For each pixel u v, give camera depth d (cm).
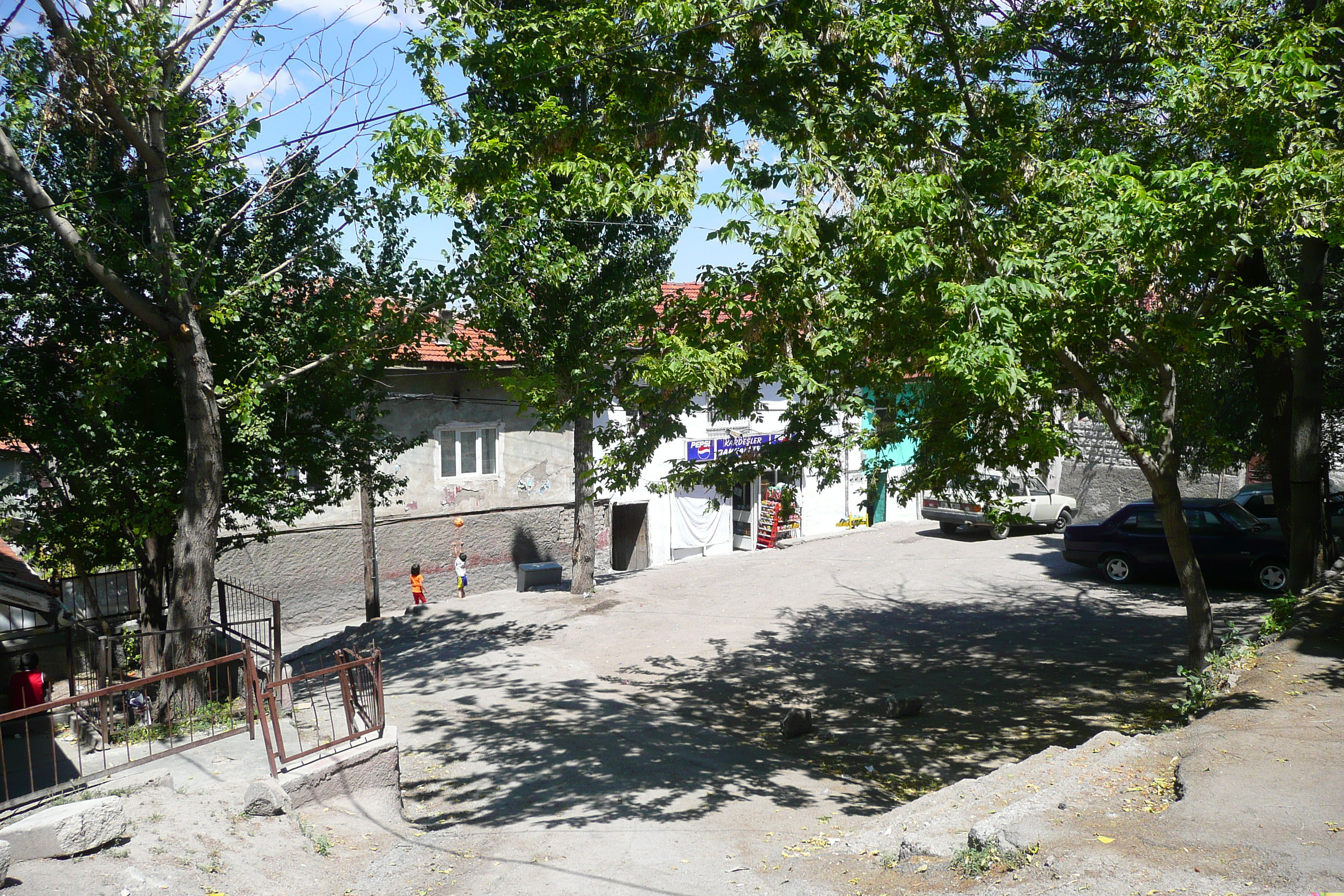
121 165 1309
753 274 898
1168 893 483
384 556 2464
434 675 1584
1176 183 824
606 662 1622
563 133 1070
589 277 1894
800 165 909
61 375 1316
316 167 1373
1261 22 1066
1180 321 895
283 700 1177
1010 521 1203
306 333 1383
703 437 3006
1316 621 1109
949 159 1026
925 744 1127
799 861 696
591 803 916
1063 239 890
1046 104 1217
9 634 1390
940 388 1155
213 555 1246
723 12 952
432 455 2530
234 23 1177
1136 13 1048
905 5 1042
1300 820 562
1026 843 573
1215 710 830
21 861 609
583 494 2156
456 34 1089
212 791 773
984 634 1686
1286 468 1467
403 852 732
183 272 1146
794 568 2456
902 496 1278
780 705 1340
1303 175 828
